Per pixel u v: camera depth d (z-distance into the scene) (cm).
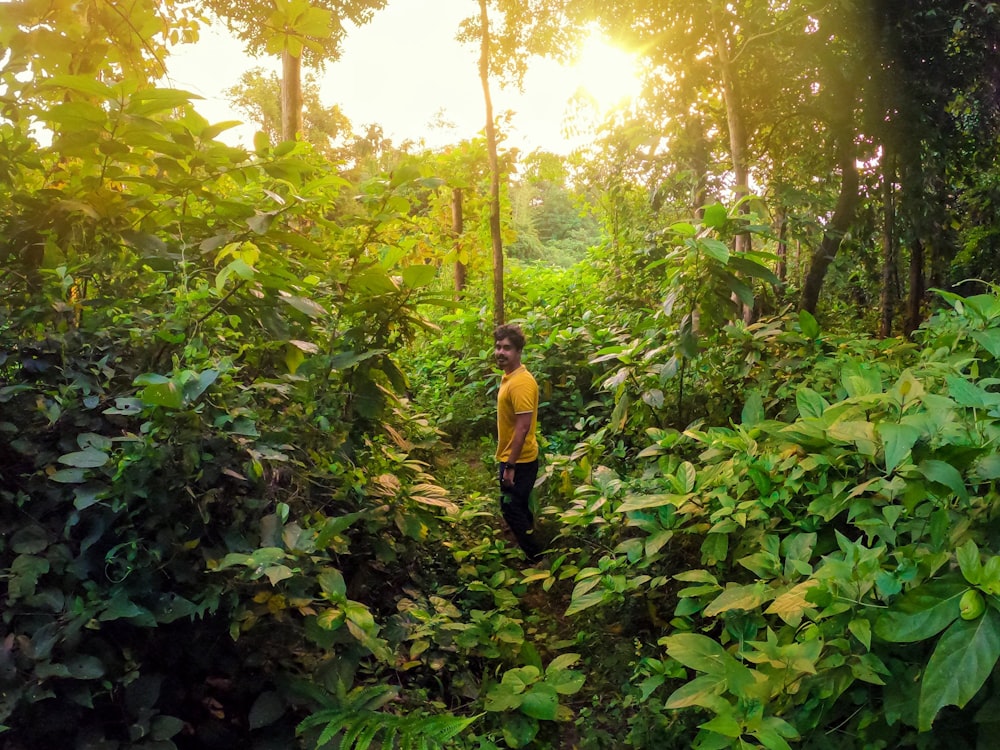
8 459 210
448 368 756
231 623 211
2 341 224
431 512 365
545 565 391
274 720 216
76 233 269
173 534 205
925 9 621
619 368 453
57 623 182
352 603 224
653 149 798
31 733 177
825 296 925
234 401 232
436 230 800
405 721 198
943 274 839
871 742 197
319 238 384
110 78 351
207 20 390
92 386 224
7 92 278
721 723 191
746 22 642
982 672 163
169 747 189
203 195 294
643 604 315
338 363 322
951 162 761
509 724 262
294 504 258
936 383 283
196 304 269
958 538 200
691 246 376
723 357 429
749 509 275
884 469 245
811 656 198
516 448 395
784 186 688
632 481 351
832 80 651
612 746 255
